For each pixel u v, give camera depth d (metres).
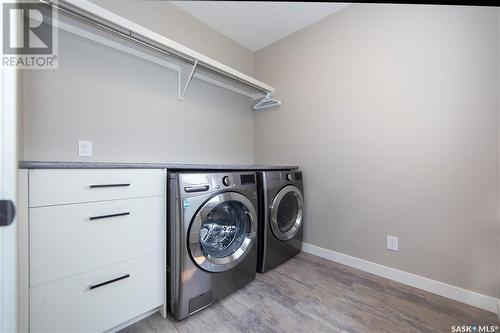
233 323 1.16
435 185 1.45
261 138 2.62
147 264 1.13
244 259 1.49
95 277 0.96
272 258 1.77
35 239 0.80
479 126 1.29
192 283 1.20
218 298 1.33
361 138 1.79
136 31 1.24
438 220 1.44
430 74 1.46
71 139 1.38
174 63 1.82
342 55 1.90
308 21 2.09
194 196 1.20
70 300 0.89
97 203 0.96
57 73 1.32
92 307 0.95
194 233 1.19
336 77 1.95
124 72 1.61
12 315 0.69
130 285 1.07
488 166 1.27
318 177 2.08
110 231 1.00
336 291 1.47
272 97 2.48
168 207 1.22
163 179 1.20
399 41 1.59
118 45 1.53
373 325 1.15
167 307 1.25
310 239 2.13
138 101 1.69
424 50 1.48
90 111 1.45
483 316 1.21
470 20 1.31
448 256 1.40
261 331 1.11
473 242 1.32
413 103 1.53
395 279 1.60
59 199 0.86
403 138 1.58
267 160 2.55
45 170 0.82
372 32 1.72
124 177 1.04
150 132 1.76
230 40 2.39
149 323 1.15
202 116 2.16
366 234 1.77
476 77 1.29
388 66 1.64
